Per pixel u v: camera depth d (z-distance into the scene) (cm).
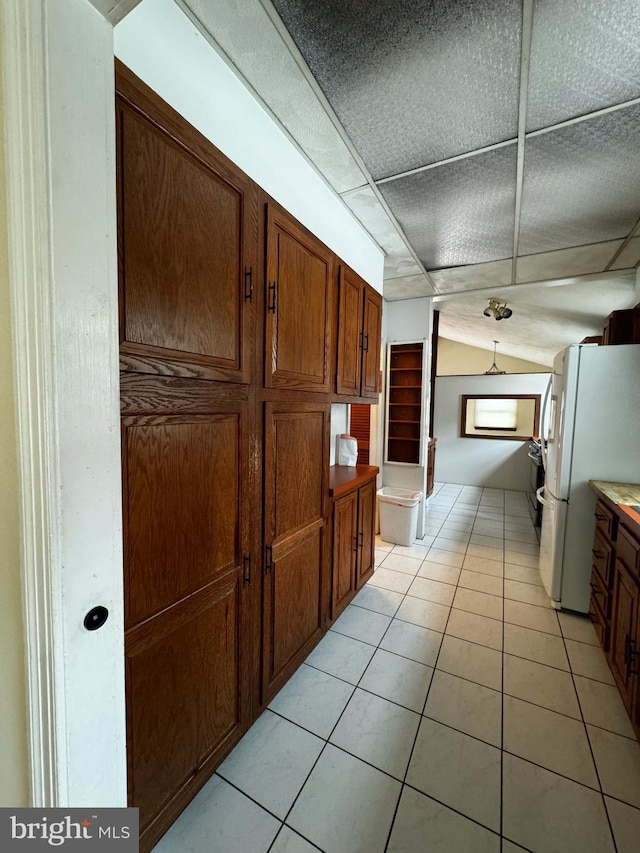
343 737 142
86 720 66
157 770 99
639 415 217
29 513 60
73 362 61
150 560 93
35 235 56
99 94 63
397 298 369
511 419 615
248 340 125
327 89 132
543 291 336
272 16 106
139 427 88
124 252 81
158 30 101
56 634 61
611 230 224
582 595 228
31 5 53
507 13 101
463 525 410
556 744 140
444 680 173
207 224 105
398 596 250
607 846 107
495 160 166
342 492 204
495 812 116
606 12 99
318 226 184
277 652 153
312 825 112
